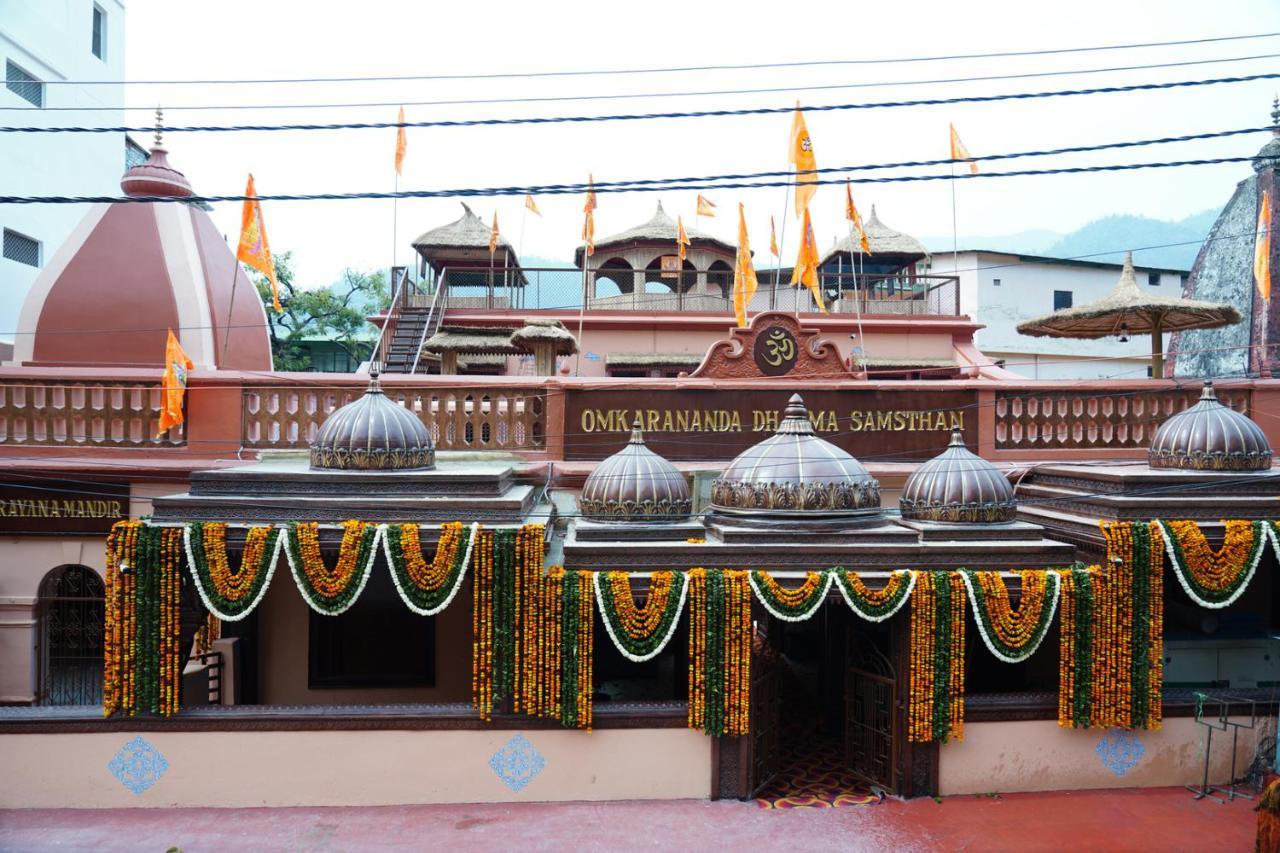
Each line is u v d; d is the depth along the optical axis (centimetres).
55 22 1775
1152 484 916
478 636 821
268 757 820
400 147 1248
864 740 902
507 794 829
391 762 824
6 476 1039
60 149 1797
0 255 1631
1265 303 1477
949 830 781
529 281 2470
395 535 816
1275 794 706
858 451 1167
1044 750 866
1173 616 1069
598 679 1182
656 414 1145
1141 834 777
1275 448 1184
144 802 814
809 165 1070
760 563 838
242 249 1019
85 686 1120
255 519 838
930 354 2175
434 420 1121
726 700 822
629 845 748
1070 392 1188
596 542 853
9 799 809
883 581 834
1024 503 1073
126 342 1176
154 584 810
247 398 1090
